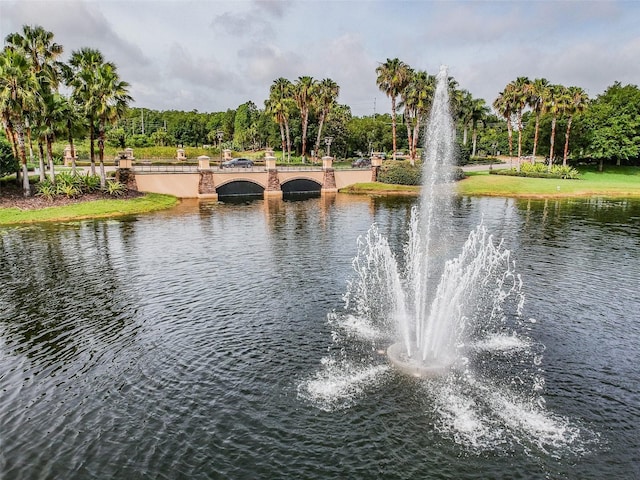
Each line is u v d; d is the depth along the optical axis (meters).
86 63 39.66
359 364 12.07
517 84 65.69
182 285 18.81
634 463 8.45
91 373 11.75
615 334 13.96
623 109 73.25
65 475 8.20
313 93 71.50
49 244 26.77
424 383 11.09
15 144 41.44
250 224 34.03
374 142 102.19
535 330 14.27
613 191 54.19
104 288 18.48
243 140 105.69
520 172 65.31
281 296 17.41
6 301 16.98
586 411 10.03
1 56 34.41
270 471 8.23
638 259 22.89
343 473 8.17
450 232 30.77
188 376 11.55
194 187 51.50
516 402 10.34
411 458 8.55
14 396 10.74
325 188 59.12
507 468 8.30
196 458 8.60
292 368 11.86
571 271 20.73
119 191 43.78
